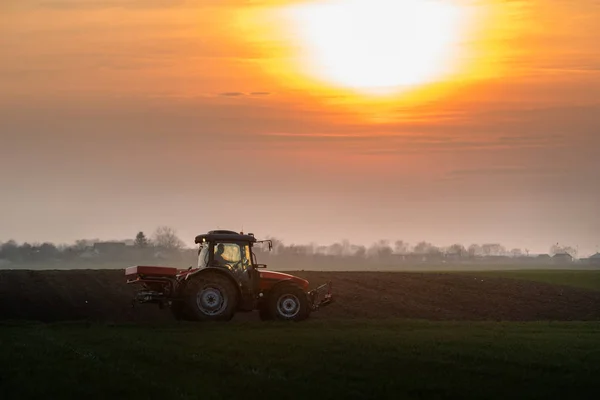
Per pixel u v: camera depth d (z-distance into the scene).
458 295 64.62
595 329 38.22
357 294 62.88
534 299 64.56
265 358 26.73
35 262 192.88
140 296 40.50
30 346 29.22
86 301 53.62
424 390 23.17
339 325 37.44
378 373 25.02
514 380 24.50
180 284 40.31
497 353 28.52
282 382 23.50
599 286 77.25
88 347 29.11
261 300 41.06
